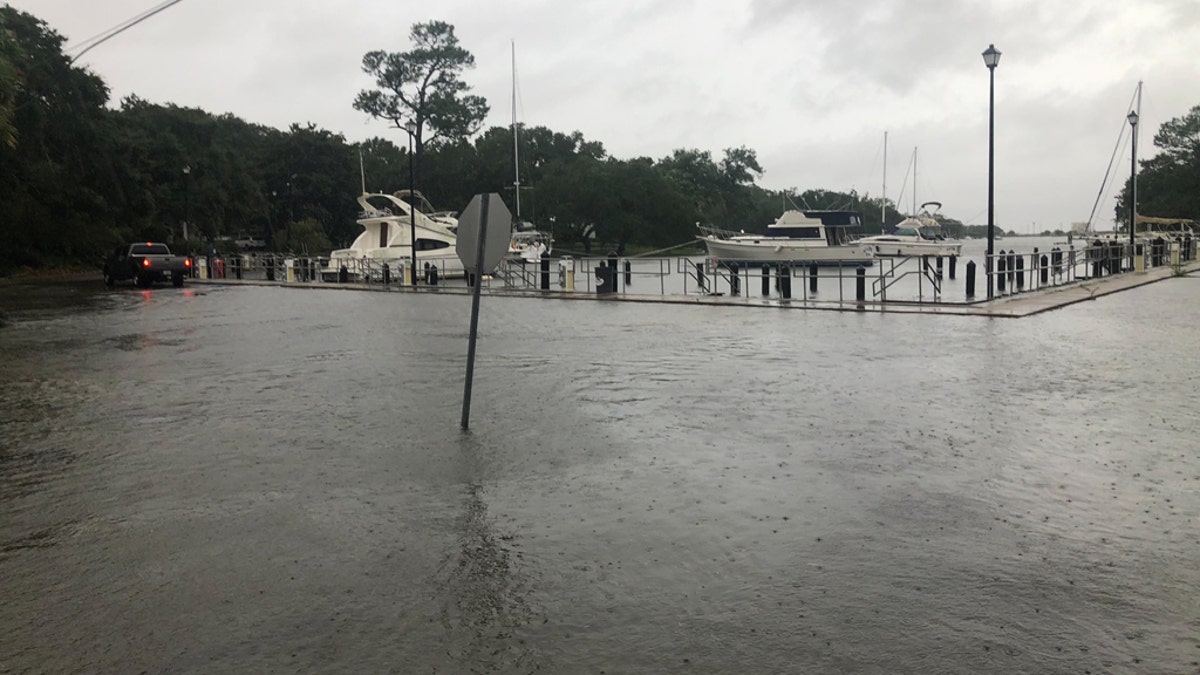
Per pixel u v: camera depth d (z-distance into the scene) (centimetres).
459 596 514
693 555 575
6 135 2562
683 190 11888
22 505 707
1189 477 734
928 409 1038
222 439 938
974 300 2531
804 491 715
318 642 457
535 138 11450
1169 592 504
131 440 938
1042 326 1933
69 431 986
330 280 4766
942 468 776
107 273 4562
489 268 963
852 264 5616
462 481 763
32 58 5069
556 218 10012
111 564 575
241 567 566
